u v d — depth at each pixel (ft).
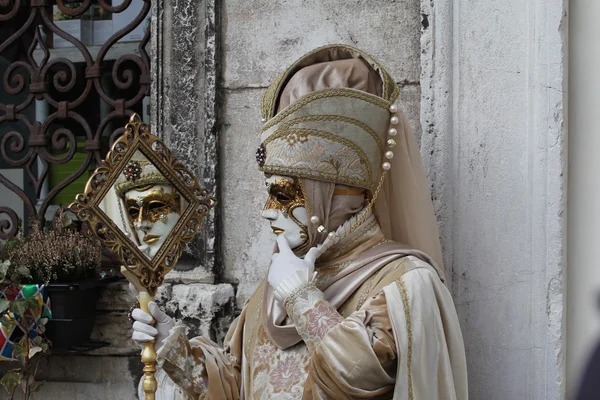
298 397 6.18
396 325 5.74
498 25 7.64
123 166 6.34
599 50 7.55
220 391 6.82
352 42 8.38
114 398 9.27
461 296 7.73
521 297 7.51
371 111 6.35
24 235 9.89
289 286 6.03
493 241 7.63
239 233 8.75
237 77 8.77
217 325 8.66
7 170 10.59
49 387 9.46
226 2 8.81
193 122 8.90
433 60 7.86
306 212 6.31
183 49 8.94
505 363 7.56
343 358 5.63
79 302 8.84
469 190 7.72
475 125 7.72
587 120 7.57
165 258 6.57
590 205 7.55
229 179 8.79
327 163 6.24
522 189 7.52
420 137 8.09
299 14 8.55
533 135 7.49
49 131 10.31
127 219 6.42
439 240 7.18
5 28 10.57
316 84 6.34
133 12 9.99
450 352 6.06
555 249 7.38
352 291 6.26
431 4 7.86
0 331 8.63
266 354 6.56
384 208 6.79
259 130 8.70
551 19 7.41
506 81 7.61
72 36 9.89
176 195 6.61
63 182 9.91
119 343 9.24
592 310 7.45
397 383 5.68
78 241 9.16
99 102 10.00
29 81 10.71
